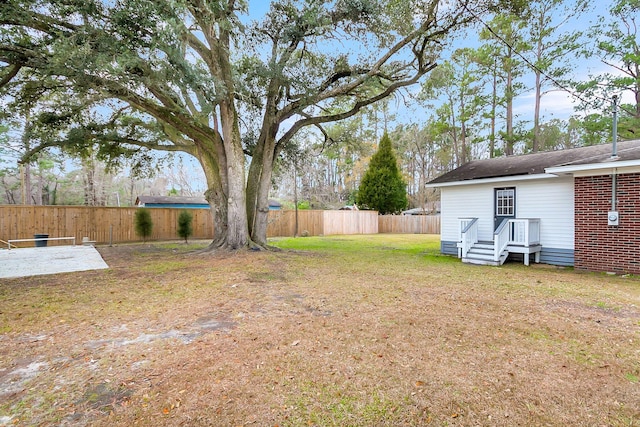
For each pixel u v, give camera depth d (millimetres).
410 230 24188
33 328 3826
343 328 3779
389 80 10820
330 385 2551
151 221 16156
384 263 8961
